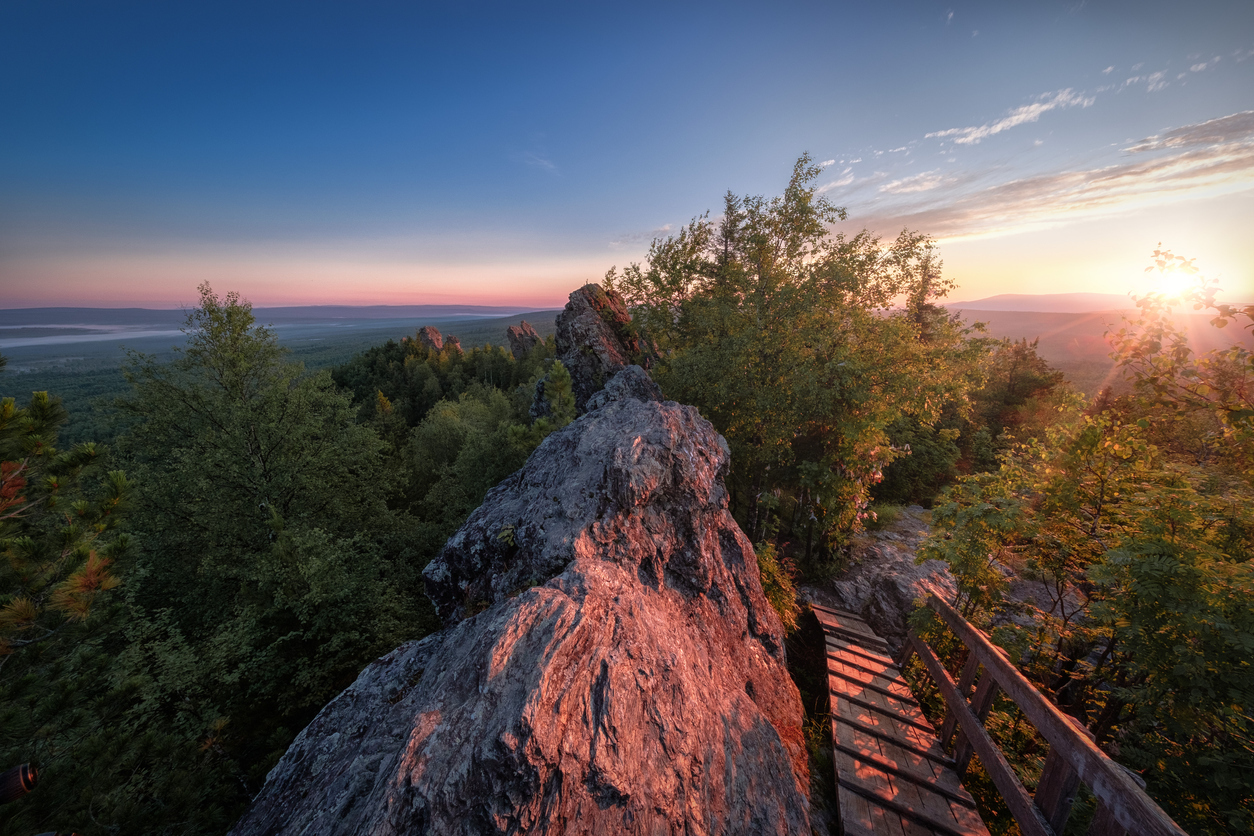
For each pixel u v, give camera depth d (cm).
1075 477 923
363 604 1528
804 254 1902
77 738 725
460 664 420
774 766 519
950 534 1027
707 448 870
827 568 1872
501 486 850
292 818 394
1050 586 1412
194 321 1814
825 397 1656
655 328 2247
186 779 823
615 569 570
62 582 600
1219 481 765
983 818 635
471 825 308
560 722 354
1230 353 705
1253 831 607
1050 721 511
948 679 752
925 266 2131
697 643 593
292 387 1986
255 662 1258
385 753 405
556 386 1741
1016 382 3909
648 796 370
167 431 1877
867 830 569
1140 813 383
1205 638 634
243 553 1736
